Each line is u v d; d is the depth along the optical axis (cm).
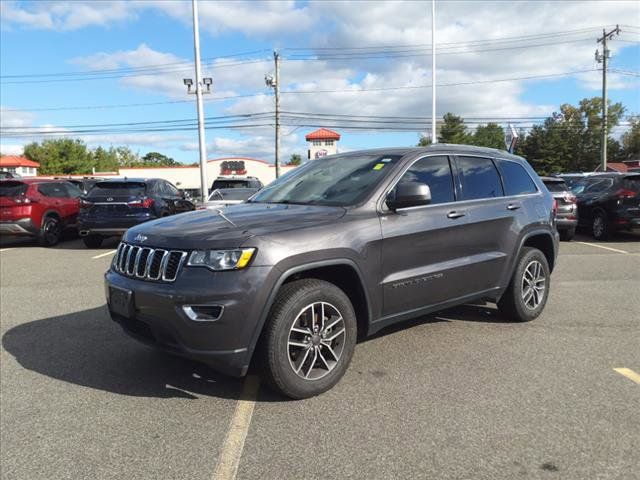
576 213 1300
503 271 521
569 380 405
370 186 429
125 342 513
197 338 339
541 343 493
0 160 7662
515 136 1352
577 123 6619
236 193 1499
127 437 326
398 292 421
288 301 356
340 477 280
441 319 571
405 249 423
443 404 364
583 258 1031
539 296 571
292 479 279
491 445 309
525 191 563
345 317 386
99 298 703
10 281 831
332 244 374
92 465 297
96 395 389
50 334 541
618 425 332
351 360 418
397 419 343
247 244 345
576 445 308
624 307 631
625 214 1265
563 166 6419
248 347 344
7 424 346
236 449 310
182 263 348
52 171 8056
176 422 345
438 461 293
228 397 382
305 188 473
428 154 473
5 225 1212
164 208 1277
